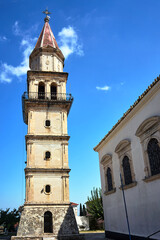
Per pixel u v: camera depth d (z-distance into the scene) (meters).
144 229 16.92
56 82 37.44
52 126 34.09
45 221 28.70
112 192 23.48
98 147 28.53
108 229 24.64
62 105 35.38
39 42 41.94
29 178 29.98
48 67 38.56
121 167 21.44
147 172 16.83
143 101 17.53
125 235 20.00
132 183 18.58
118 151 21.94
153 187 16.02
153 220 15.84
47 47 39.53
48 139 32.97
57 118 34.81
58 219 28.27
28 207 28.41
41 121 34.03
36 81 36.69
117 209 22.11
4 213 49.88
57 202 29.48
